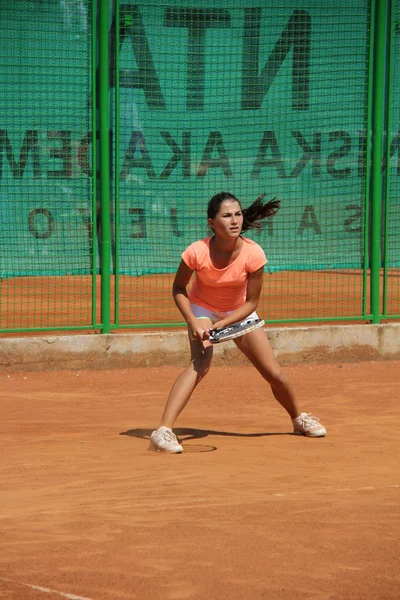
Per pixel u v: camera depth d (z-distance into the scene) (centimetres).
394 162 4159
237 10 4381
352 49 4034
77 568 1330
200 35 4397
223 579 1287
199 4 4291
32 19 4003
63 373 3409
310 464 2042
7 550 1410
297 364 3653
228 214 2156
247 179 4462
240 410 2806
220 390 3130
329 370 3556
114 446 2225
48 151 4056
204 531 1505
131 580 1282
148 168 4366
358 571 1323
